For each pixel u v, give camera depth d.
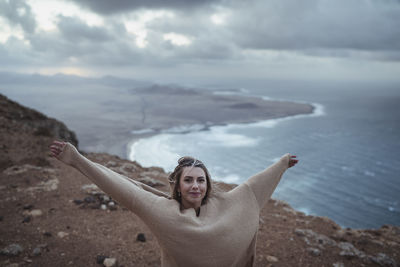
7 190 7.58
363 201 108.06
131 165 11.93
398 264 5.46
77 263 4.59
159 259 4.91
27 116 17.23
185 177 2.13
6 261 4.39
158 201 2.08
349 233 7.08
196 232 1.94
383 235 7.36
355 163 160.75
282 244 5.88
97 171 2.09
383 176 138.50
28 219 5.91
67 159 2.08
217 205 2.21
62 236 5.41
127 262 4.75
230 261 2.04
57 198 7.39
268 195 2.41
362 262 5.40
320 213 98.12
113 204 7.16
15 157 10.54
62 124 19.44
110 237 5.59
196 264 1.95
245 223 2.17
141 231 5.93
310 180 132.75
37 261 4.52
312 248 5.65
